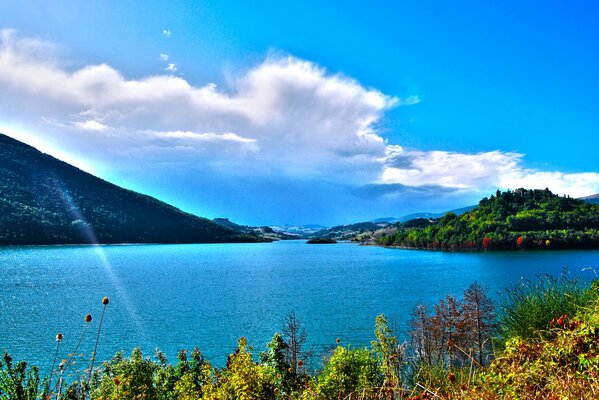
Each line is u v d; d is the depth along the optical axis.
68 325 52.00
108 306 65.94
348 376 9.96
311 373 16.52
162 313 60.00
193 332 47.88
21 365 6.20
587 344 4.25
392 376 5.62
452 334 21.89
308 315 56.47
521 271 95.06
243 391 6.18
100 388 9.04
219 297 75.38
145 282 98.88
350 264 147.00
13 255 167.25
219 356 37.84
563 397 3.43
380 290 79.75
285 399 7.34
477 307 21.56
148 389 10.59
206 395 6.72
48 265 135.62
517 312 7.17
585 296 6.80
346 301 68.00
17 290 83.75
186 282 98.69
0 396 5.95
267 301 70.25
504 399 3.92
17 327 50.78
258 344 41.47
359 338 42.06
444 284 83.88
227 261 169.88
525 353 4.61
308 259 179.50
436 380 5.44
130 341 43.97
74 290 84.44
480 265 119.19
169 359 36.28
